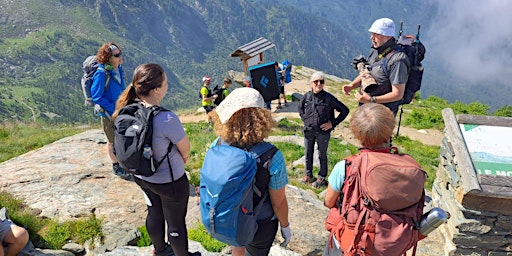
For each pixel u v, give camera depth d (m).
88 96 6.51
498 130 5.62
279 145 13.10
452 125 5.86
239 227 3.14
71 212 6.31
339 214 3.36
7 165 7.82
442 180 6.23
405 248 2.99
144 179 3.83
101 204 6.61
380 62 5.80
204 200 3.19
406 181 2.91
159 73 3.73
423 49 5.84
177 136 3.67
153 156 3.62
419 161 15.30
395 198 2.91
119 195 6.94
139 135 3.51
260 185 3.23
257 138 3.21
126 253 4.94
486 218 5.13
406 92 6.01
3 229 4.83
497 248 5.21
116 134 3.62
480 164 5.14
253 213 3.27
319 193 9.23
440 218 2.99
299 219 6.45
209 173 3.12
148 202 4.21
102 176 7.50
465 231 5.26
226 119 3.21
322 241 5.73
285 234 3.68
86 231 5.83
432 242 5.97
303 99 9.09
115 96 6.54
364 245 2.99
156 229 4.29
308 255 5.63
